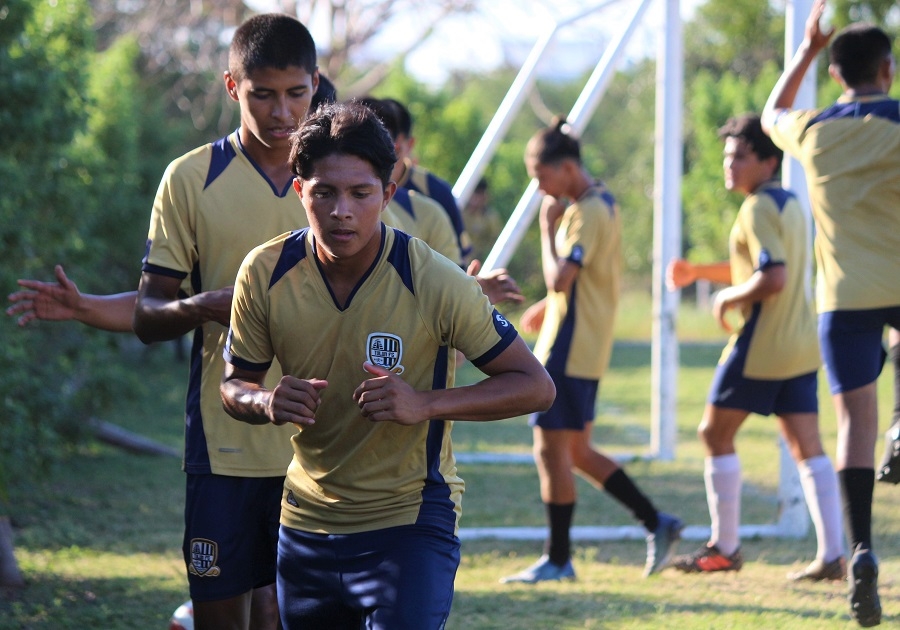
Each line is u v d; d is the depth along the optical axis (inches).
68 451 800.3
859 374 362.9
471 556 526.9
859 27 375.9
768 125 406.0
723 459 482.0
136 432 984.9
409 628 228.7
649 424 1066.1
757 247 458.0
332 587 244.1
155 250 302.7
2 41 652.7
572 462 490.6
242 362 247.8
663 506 645.3
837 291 366.3
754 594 440.1
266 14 300.5
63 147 733.9
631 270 2684.5
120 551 537.0
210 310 279.1
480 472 778.2
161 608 432.8
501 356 232.8
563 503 479.5
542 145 494.6
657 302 807.1
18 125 655.8
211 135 1811.0
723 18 2271.2
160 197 305.9
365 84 1518.2
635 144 3294.8
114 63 1216.8
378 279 232.8
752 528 565.3
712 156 1758.1
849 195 366.6
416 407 219.0
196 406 302.0
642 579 477.4
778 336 462.6
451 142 1820.9
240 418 244.1
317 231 224.2
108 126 1137.4
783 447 562.3
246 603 305.4
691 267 542.0
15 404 630.5
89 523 605.3
